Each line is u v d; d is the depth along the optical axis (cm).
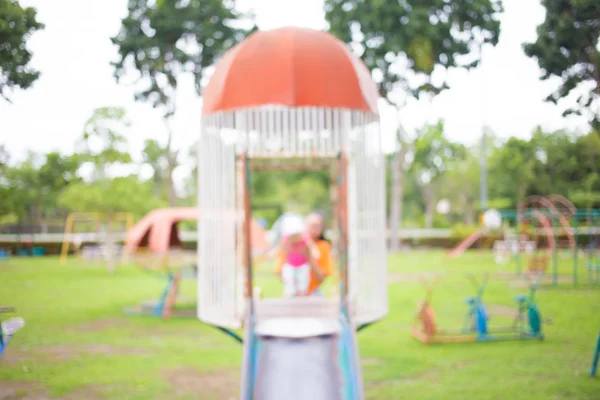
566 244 2517
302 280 634
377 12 2605
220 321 534
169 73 2747
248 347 461
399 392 609
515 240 2486
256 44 518
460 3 2414
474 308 891
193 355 792
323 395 439
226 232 551
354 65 526
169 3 2617
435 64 2644
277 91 492
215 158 558
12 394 614
